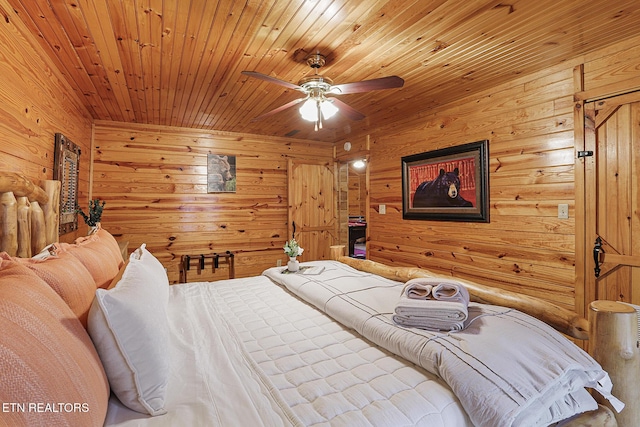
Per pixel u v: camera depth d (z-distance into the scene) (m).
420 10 1.82
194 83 2.84
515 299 1.55
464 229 3.30
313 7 1.78
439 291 1.47
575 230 2.47
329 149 5.54
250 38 2.10
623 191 2.25
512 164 2.88
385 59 2.42
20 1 1.70
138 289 1.08
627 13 1.88
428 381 1.12
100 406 0.78
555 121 2.58
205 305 1.90
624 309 1.25
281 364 1.23
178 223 4.47
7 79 1.71
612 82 2.27
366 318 1.49
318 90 2.27
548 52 2.36
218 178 4.70
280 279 2.38
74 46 2.17
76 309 0.98
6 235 1.34
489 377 1.02
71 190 2.80
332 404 0.98
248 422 0.89
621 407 1.15
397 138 4.13
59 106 2.57
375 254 4.49
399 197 4.09
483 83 2.93
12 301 0.70
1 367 0.58
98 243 1.57
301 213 5.24
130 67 2.50
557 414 1.03
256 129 4.62
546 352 1.13
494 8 1.81
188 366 1.17
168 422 0.88
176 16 1.85
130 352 0.91
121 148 4.15
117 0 1.70
